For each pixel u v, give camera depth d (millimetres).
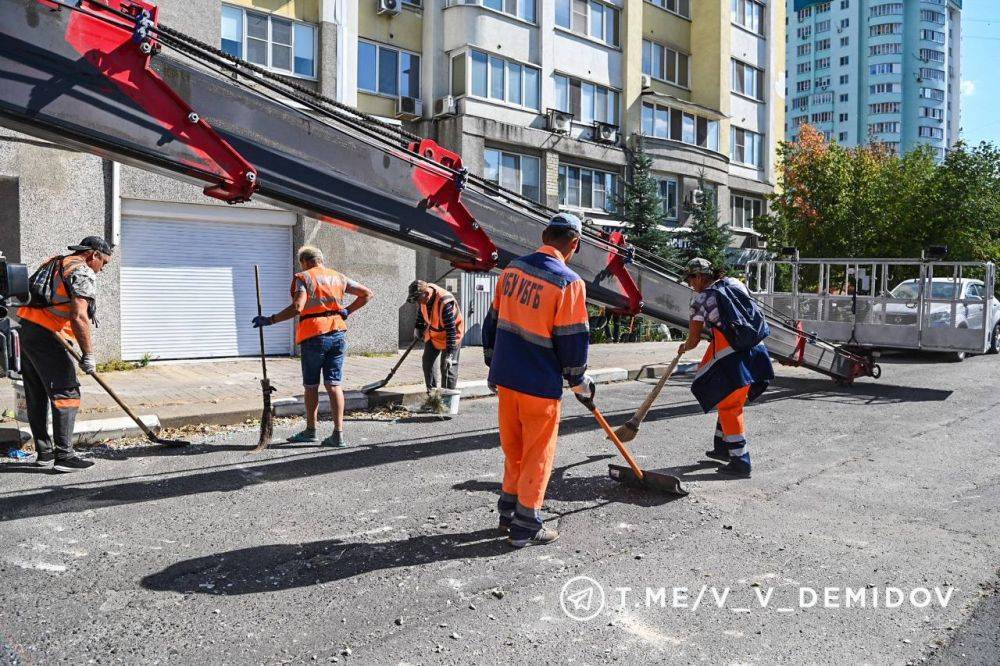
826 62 108438
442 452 6465
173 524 4434
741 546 4219
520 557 3990
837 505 5039
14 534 4227
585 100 23406
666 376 5629
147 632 3074
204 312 12789
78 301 5473
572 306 4000
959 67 111938
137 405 7855
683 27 27703
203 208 12539
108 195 11305
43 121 4098
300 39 15242
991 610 3445
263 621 3191
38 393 5688
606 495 5180
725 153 28609
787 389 10742
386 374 11070
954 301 10680
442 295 8320
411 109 19531
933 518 4777
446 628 3156
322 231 13758
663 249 22938
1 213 10414
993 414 8664
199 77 4703
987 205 20531
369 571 3762
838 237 22250
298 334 6617
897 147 105312
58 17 4152
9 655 2863
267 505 4844
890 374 12539
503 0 20781
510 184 21109
